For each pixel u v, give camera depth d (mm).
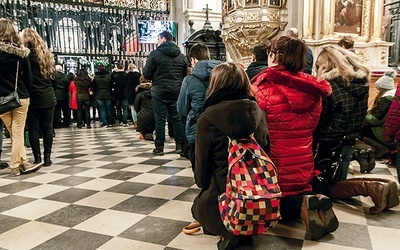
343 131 2533
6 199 2855
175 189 3062
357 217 2355
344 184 2568
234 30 7164
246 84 1741
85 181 3371
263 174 1639
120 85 8148
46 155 4070
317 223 1966
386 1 8047
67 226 2289
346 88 2428
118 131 7379
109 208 2609
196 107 3078
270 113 2041
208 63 3104
